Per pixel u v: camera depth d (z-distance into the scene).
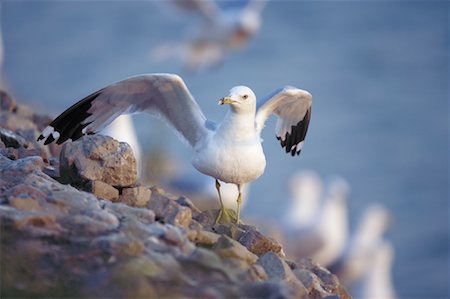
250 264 6.84
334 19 51.28
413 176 29.28
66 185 7.52
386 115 35.28
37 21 48.91
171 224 7.28
